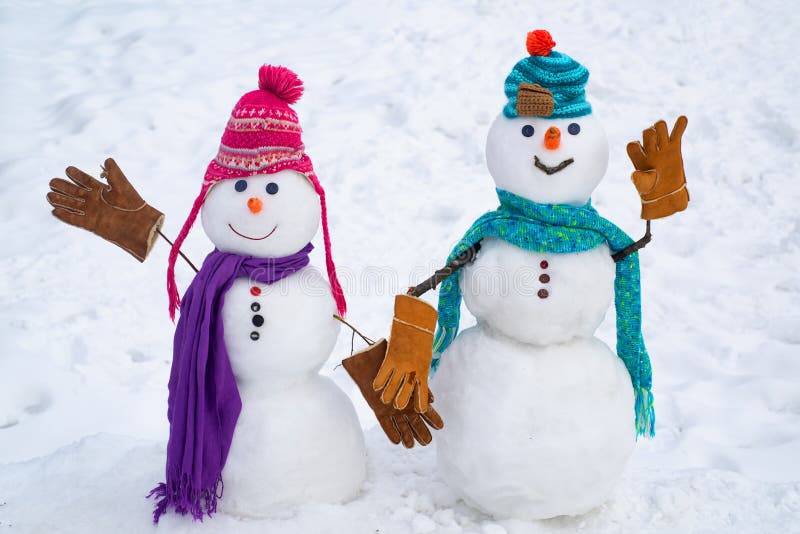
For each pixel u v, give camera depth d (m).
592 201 5.98
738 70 7.12
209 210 2.73
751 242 5.48
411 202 5.96
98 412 4.07
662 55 7.37
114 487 3.15
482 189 6.08
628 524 2.92
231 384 2.76
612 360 2.85
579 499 2.77
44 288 5.11
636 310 2.91
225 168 2.69
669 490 3.04
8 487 3.25
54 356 4.50
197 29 8.24
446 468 2.87
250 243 2.71
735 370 4.42
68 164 6.32
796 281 5.07
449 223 5.75
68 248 5.50
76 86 7.36
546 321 2.69
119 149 6.53
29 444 3.85
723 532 2.87
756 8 7.89
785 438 3.82
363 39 8.09
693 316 4.89
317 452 2.80
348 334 4.75
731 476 3.21
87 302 4.98
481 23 8.09
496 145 2.74
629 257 2.85
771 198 5.82
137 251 2.84
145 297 5.07
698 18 7.76
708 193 5.94
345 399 3.00
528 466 2.68
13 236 5.64
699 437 3.83
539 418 2.68
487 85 7.09
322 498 2.84
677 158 2.66
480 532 2.80
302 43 8.06
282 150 2.67
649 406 3.00
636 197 5.97
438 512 2.89
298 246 2.79
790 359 4.39
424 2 8.63
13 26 8.29
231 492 2.79
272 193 2.66
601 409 2.74
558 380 2.72
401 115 6.88
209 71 7.50
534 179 2.66
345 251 5.49
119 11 8.54
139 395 4.20
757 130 6.46
